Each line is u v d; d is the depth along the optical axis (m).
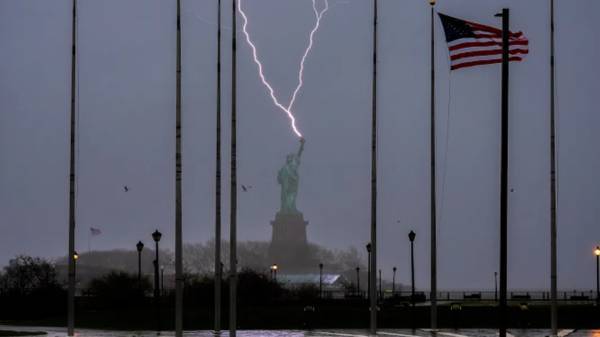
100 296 154.62
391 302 170.12
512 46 89.88
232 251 90.88
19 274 144.75
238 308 145.50
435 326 100.75
